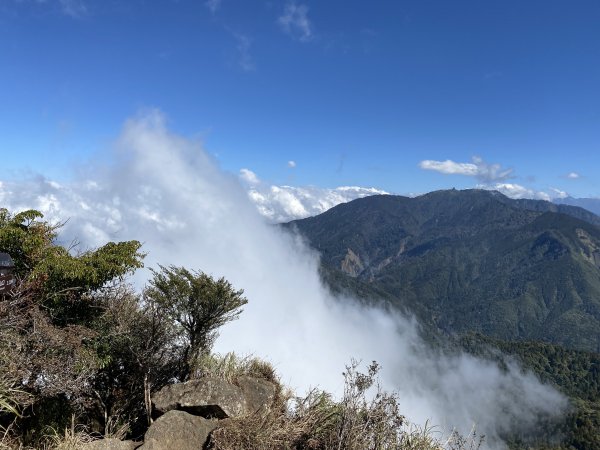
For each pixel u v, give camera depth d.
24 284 5.50
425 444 4.73
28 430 4.98
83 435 5.18
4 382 4.62
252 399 5.71
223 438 4.78
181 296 6.23
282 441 4.79
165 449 4.75
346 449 4.51
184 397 5.46
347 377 5.23
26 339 4.96
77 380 5.36
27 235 6.14
